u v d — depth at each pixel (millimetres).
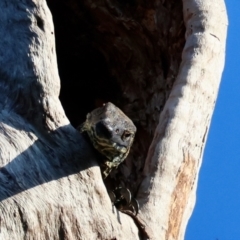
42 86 10883
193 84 13062
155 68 14844
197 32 13812
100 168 11242
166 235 11438
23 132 10594
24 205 9891
